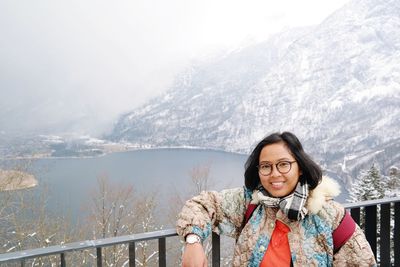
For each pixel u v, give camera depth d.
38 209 14.06
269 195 2.02
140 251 11.68
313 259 1.92
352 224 1.97
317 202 1.92
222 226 2.17
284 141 2.00
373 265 1.92
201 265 1.94
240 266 2.04
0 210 13.30
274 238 1.98
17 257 1.95
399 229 3.23
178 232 2.09
